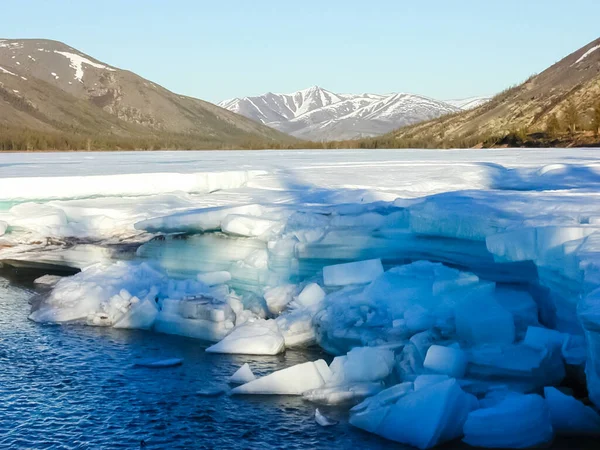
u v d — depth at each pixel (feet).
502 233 41.39
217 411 36.50
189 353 45.32
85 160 155.84
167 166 120.06
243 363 43.39
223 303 49.73
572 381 36.58
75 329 50.80
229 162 138.72
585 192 61.11
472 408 33.76
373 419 34.12
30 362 43.73
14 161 150.51
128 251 62.90
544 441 31.94
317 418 35.14
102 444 33.45
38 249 67.87
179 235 58.54
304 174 101.76
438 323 41.39
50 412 36.68
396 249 50.16
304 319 46.57
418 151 220.23
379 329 43.47
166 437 33.96
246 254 54.95
